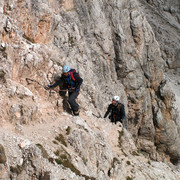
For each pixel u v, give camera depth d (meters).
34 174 5.79
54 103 8.59
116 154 9.06
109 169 7.95
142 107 19.88
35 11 10.43
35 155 5.89
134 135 20.17
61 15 13.59
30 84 8.05
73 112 8.73
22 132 6.50
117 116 10.68
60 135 7.29
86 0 16.17
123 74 18.52
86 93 12.72
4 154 5.64
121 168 8.15
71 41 13.46
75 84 8.49
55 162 6.18
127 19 19.28
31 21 10.23
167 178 9.22
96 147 7.85
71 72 8.30
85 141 7.53
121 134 10.45
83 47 14.69
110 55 17.38
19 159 5.82
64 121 7.97
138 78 19.42
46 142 6.62
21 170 5.73
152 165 9.75
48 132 7.16
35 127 7.12
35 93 8.13
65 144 7.20
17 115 6.75
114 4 18.70
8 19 7.95
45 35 11.11
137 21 19.62
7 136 6.04
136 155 10.10
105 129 10.12
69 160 6.57
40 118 7.47
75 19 14.57
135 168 8.56
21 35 8.95
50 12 11.00
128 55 18.91
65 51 12.54
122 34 18.23
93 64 15.72
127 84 18.80
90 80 13.73
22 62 7.99
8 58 7.40
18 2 9.33
